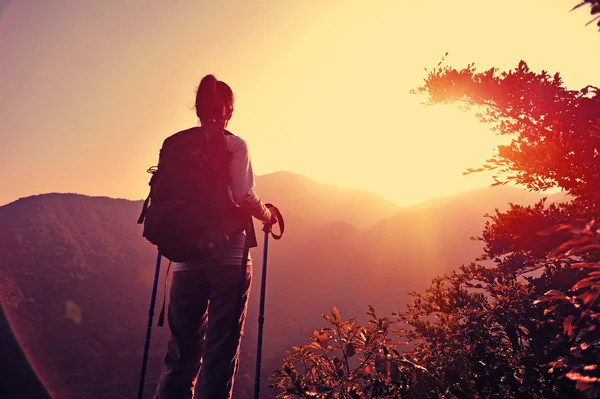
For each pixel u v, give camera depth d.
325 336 3.20
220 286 2.37
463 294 4.93
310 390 2.95
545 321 3.36
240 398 80.50
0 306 123.19
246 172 2.38
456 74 5.41
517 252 5.46
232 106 2.70
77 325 124.44
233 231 2.34
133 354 111.00
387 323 3.01
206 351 2.38
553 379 3.05
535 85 4.82
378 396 2.83
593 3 1.41
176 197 2.26
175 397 2.40
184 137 2.41
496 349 3.94
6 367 102.56
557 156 3.55
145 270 162.25
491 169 4.04
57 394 97.38
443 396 2.99
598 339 1.53
